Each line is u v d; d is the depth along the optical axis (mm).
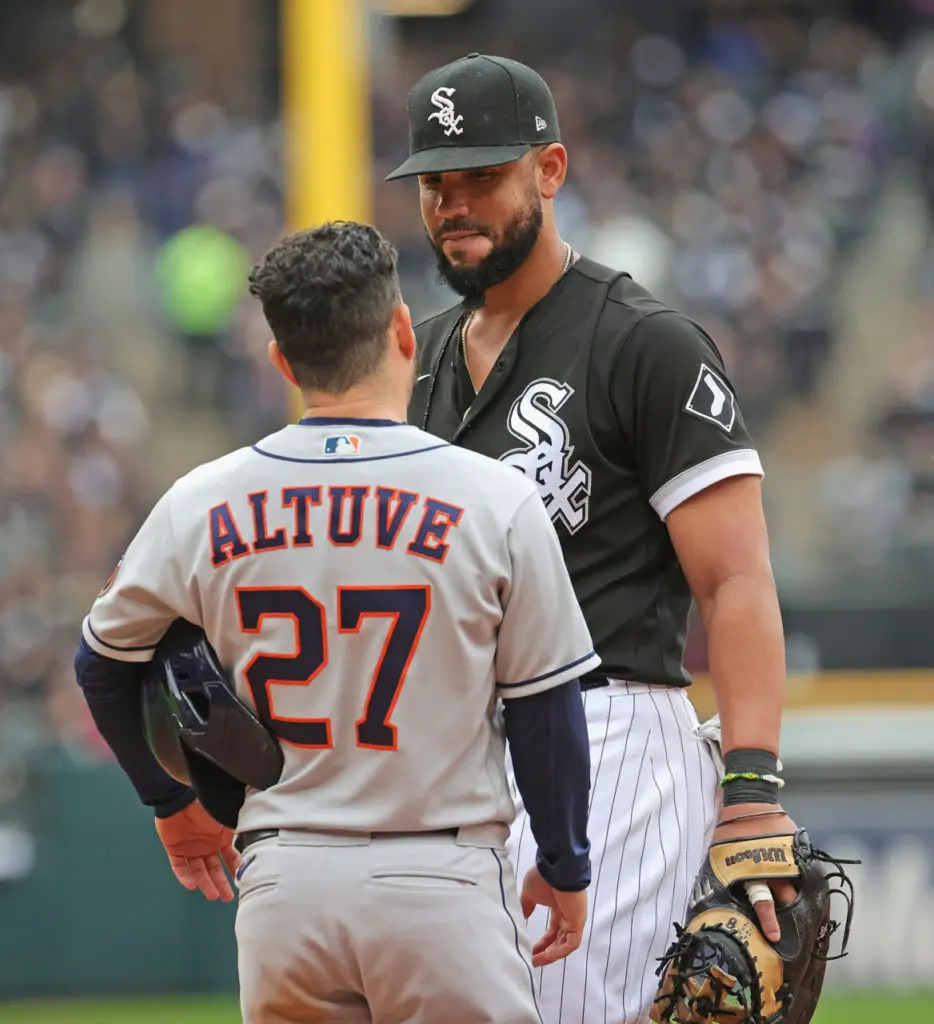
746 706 10359
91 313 48812
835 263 52000
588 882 9453
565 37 61750
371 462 9133
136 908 27453
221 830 10570
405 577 8914
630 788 10812
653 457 10688
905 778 27984
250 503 9156
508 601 9039
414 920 8844
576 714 9211
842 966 27266
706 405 10562
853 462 39781
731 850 10234
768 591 10492
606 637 10914
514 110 10609
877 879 27578
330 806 8961
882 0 61469
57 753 28219
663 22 61594
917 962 27375
